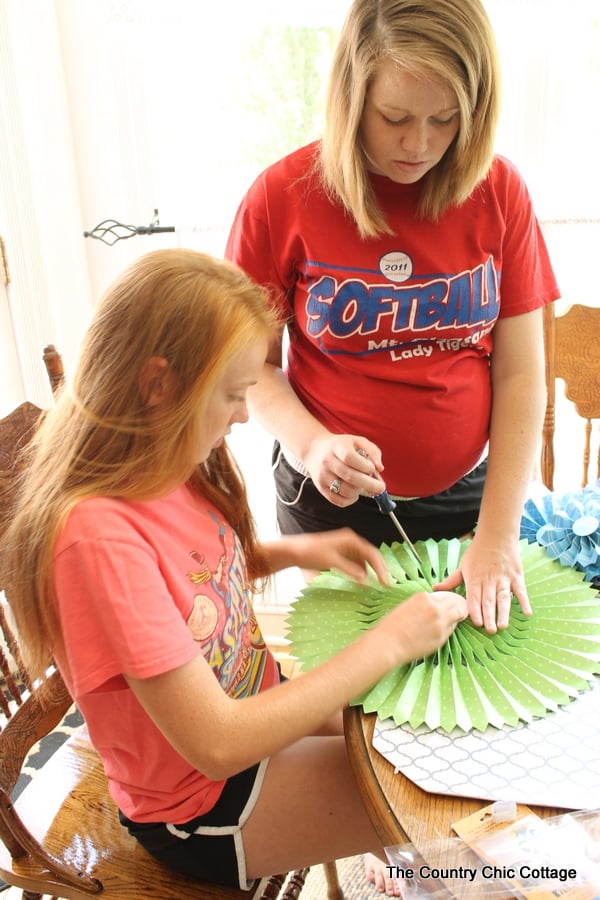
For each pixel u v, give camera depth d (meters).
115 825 1.02
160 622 0.74
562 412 1.89
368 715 0.80
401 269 1.07
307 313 1.14
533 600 0.95
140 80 1.73
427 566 1.04
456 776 0.71
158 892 0.93
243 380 0.82
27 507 0.80
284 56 1.68
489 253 1.10
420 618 0.84
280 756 0.93
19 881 0.94
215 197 1.77
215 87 1.70
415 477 1.19
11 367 2.05
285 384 1.21
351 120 0.95
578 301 1.76
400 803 0.69
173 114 1.69
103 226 1.91
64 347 2.00
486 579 0.95
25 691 1.90
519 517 1.04
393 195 1.05
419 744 0.75
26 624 0.81
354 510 1.26
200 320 0.77
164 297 0.77
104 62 1.76
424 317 1.10
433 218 1.05
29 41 1.72
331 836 0.89
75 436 0.80
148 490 0.80
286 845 0.89
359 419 1.16
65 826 1.02
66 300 1.96
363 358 1.14
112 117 1.81
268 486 2.01
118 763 0.89
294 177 1.07
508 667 0.84
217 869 0.91
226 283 0.81
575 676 0.82
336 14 1.63
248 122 1.73
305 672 0.85
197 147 1.72
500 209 1.07
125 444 0.79
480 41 0.88
